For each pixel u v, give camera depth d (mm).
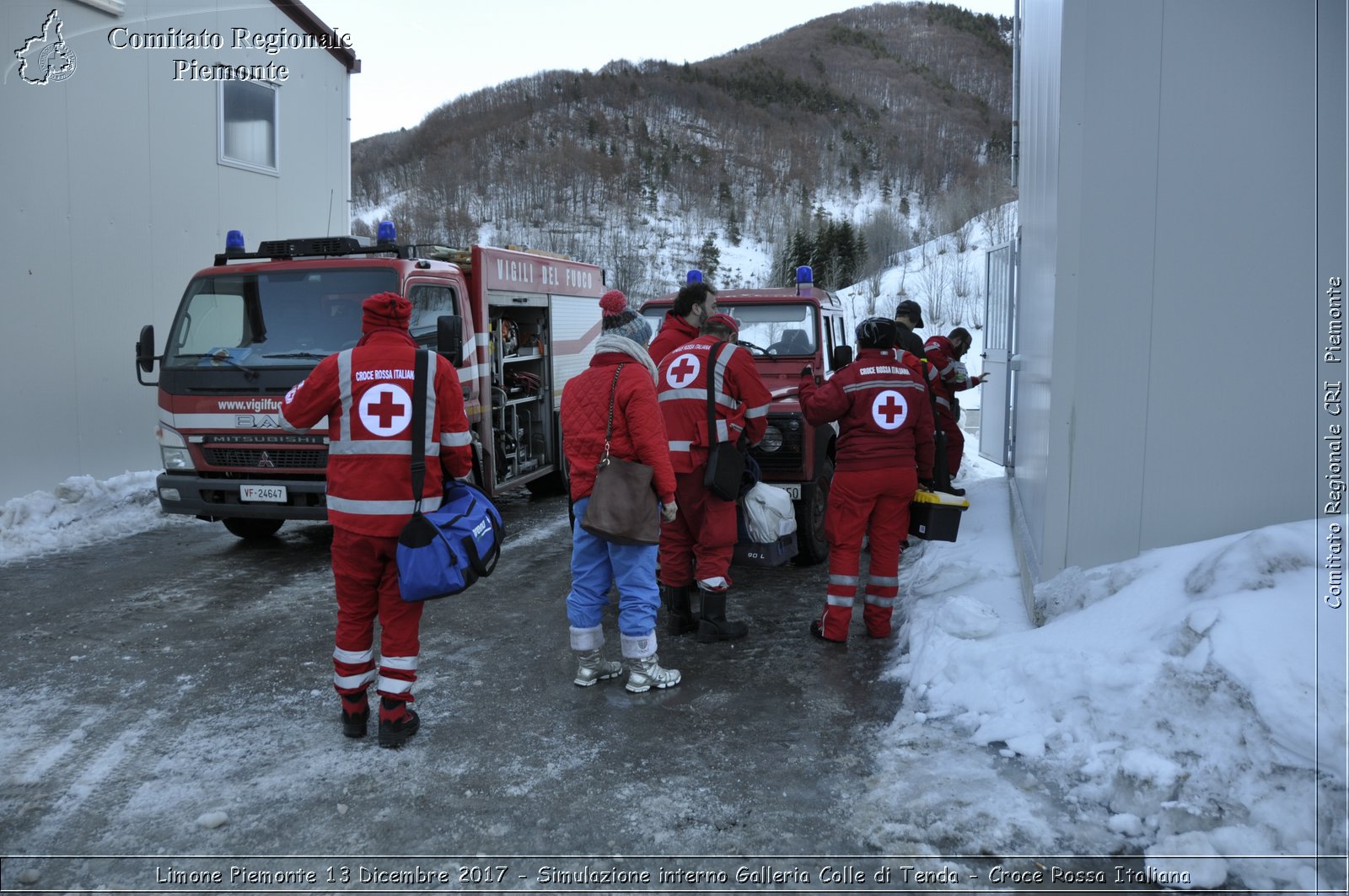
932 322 28766
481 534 3896
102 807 3424
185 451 7086
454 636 5426
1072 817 3139
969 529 6652
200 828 3279
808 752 3811
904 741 3785
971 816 3180
